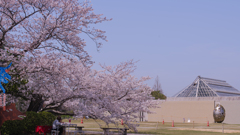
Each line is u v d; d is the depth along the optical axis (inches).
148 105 672.4
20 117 525.7
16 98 721.0
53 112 725.9
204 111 1990.7
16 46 539.8
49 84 638.5
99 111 573.0
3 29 537.3
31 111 647.8
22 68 559.5
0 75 504.4
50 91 653.9
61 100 658.2
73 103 696.4
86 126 1130.0
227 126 1454.2
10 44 559.5
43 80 632.4
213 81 2463.1
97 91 623.2
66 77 594.9
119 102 653.9
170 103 2130.9
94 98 591.8
